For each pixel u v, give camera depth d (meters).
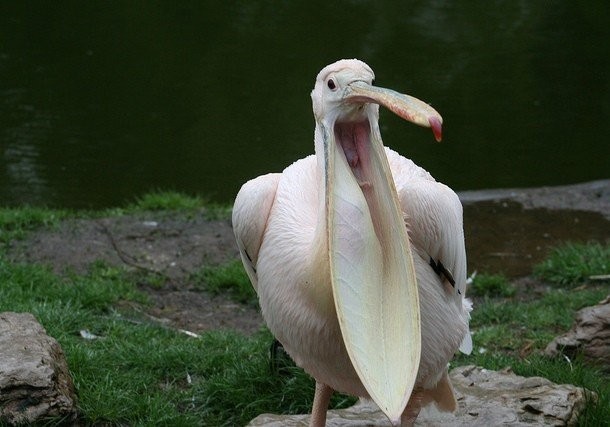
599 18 25.33
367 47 22.98
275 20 24.56
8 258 12.08
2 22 24.00
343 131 6.22
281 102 20.25
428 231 6.50
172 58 22.19
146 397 8.59
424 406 7.55
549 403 7.74
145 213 14.09
